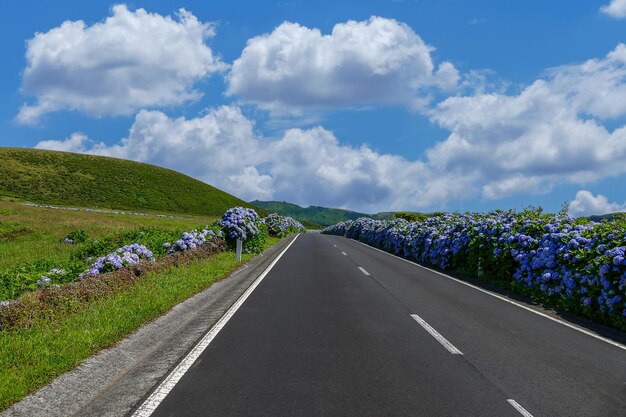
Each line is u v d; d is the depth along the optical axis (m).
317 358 6.49
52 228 30.06
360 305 10.59
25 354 5.93
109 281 10.32
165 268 13.69
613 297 9.34
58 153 120.50
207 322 8.62
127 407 4.77
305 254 25.48
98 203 91.75
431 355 6.77
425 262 23.44
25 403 4.74
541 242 13.09
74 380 5.41
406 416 4.64
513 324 9.13
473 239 17.69
